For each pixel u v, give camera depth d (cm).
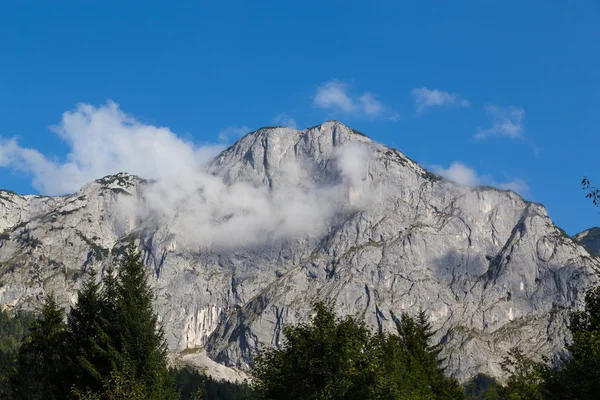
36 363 9381
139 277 8919
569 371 7344
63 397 8238
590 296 8550
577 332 8056
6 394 9662
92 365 7975
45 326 9438
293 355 7575
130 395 7269
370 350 7731
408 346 12925
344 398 7238
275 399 7575
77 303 8831
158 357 8338
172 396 8388
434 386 12212
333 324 7762
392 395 7444
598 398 7019
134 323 8300
